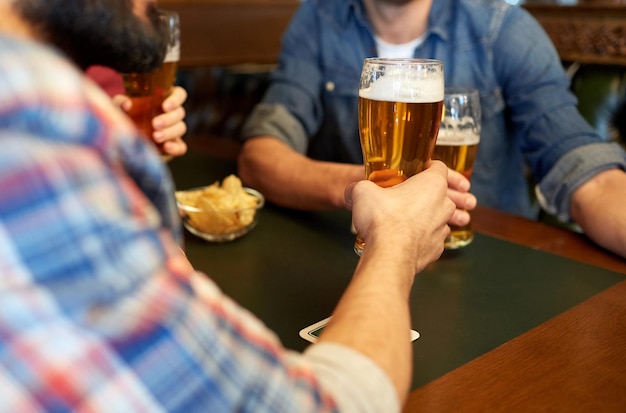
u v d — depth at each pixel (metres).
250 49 2.58
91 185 0.37
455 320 0.83
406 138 0.82
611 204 1.12
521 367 0.72
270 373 0.43
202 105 2.45
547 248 1.10
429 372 0.70
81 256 0.36
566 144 1.35
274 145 1.39
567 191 1.22
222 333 0.41
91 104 0.39
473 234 1.15
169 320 0.38
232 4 2.47
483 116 1.61
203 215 1.05
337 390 0.47
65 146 0.37
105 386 0.36
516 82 1.54
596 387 0.68
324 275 0.95
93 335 0.36
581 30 1.78
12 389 0.35
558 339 0.78
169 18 1.22
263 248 1.05
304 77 1.68
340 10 1.68
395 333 0.54
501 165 1.68
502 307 0.86
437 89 0.82
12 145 0.35
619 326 0.82
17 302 0.35
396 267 0.60
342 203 1.14
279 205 1.28
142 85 1.23
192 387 0.38
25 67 0.37
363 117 0.85
